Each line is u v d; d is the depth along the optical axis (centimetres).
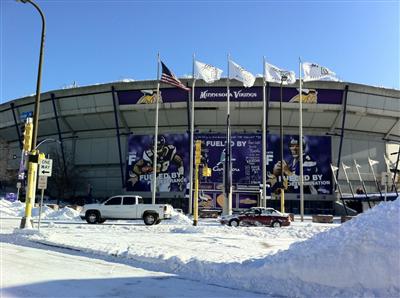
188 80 5472
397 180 5531
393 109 5606
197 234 2044
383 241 741
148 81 5619
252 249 1448
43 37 2034
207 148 5572
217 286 867
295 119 5612
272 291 813
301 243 916
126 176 5794
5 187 6962
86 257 1213
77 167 6181
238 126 5712
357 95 5528
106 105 5797
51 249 1386
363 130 5859
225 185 3581
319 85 5469
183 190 5562
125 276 947
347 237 800
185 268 1027
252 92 5444
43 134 6494
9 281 846
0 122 6756
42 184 1909
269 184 5509
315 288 778
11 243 1569
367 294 711
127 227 2370
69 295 753
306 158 5628
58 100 6009
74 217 3431
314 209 5541
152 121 5794
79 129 6222
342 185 5628
